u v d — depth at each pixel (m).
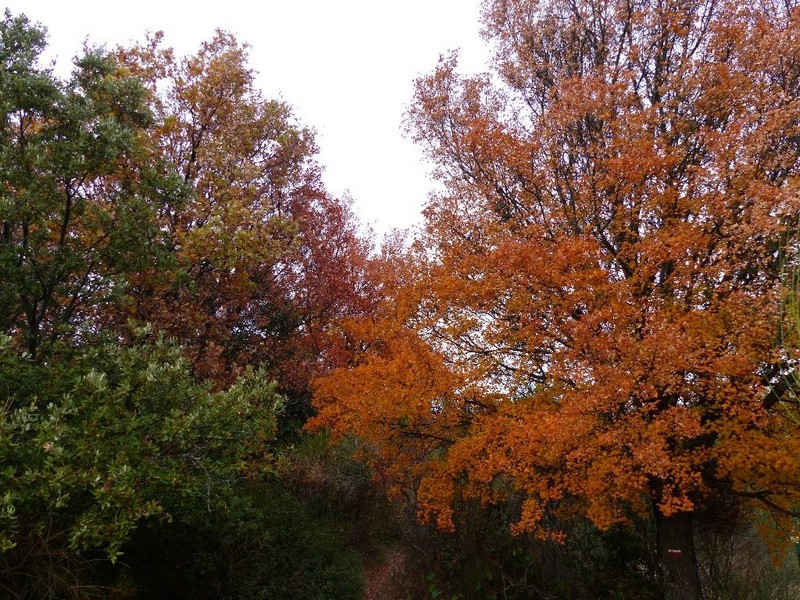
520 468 7.47
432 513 9.18
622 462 6.75
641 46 9.14
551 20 10.66
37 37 7.40
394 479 9.83
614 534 10.12
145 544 7.50
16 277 6.90
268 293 15.55
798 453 6.72
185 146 12.75
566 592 8.65
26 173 6.95
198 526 7.81
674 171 8.57
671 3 9.02
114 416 5.77
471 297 8.62
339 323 14.36
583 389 7.13
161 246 8.73
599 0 9.68
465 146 9.51
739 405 6.89
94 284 7.66
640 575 9.68
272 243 11.45
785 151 7.44
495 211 9.65
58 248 7.44
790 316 5.35
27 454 5.21
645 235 8.16
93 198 9.77
